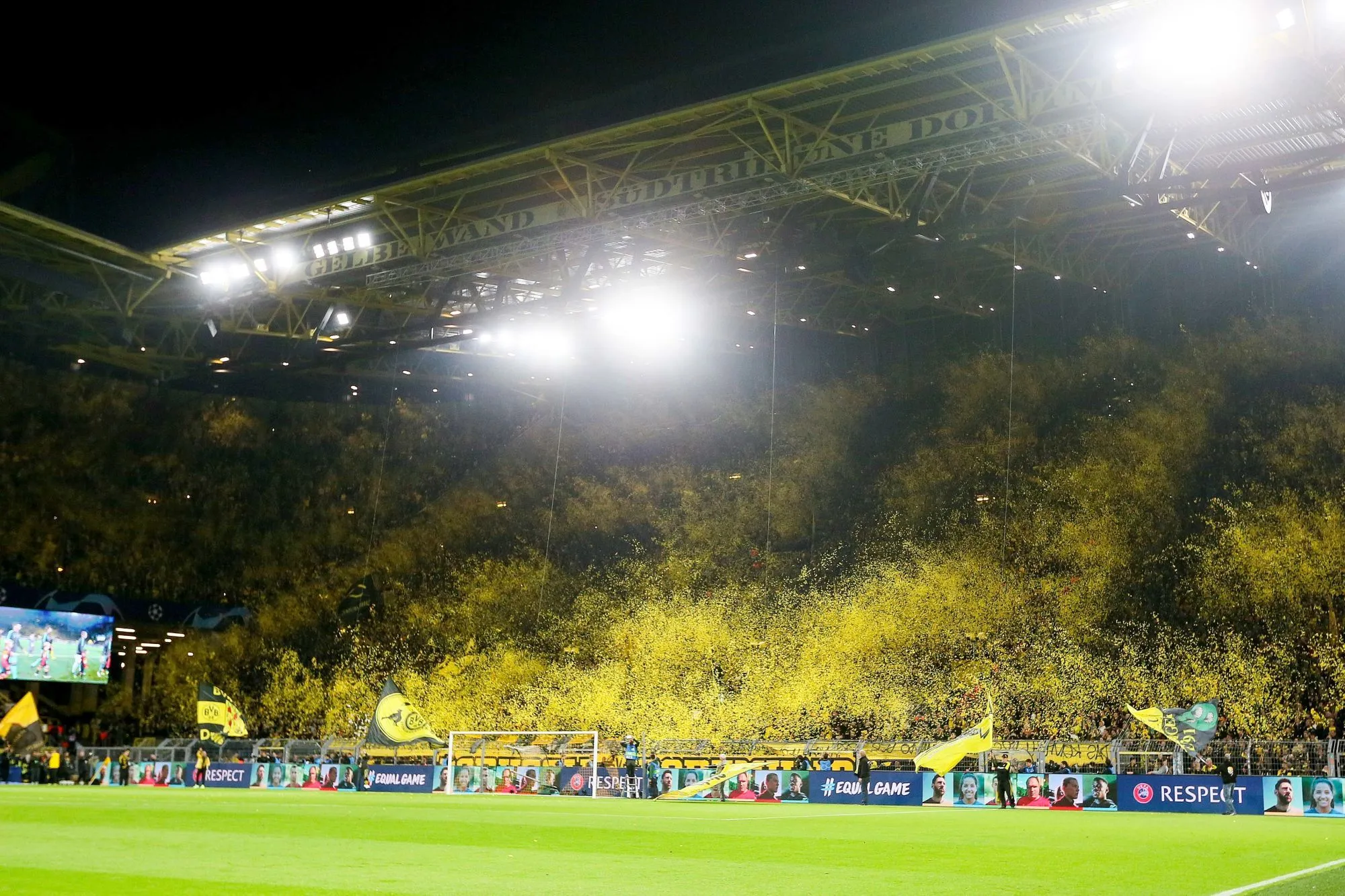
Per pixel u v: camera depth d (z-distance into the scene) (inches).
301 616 2564.0
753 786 1400.1
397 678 2265.0
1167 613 1790.1
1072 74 1441.9
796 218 1993.1
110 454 2714.1
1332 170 1621.6
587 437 2935.5
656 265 2204.7
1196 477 2039.9
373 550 2728.8
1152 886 483.8
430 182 1812.3
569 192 1909.4
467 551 2659.9
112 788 1573.6
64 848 594.9
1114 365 2346.2
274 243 2105.1
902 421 2544.3
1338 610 1686.8
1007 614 1900.8
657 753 1552.7
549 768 1539.1
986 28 1346.0
